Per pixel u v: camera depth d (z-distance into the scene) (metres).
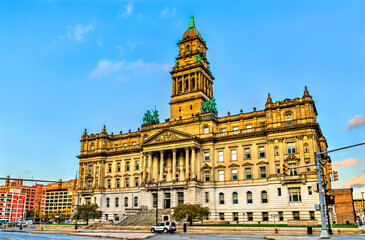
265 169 94.12
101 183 122.19
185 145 102.00
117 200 118.81
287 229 66.88
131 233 72.31
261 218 91.06
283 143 91.06
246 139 98.62
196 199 96.75
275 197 88.19
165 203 101.94
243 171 97.12
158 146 106.88
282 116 92.94
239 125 103.19
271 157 91.56
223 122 105.81
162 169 104.62
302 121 89.38
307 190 84.69
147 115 122.06
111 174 122.69
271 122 93.81
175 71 122.75
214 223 90.06
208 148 102.75
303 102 90.25
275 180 89.06
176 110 118.06
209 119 104.00
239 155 98.94
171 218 93.25
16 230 99.38
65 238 57.66
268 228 68.38
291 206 85.62
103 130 127.62
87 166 127.25
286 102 93.25
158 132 107.62
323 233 45.28
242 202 94.94
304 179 84.81
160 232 74.88
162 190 102.06
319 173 47.75
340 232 63.41
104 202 120.75
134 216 99.94
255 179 94.50
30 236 64.69
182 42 127.44
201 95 115.19
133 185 116.75
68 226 102.62
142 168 114.50
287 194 86.88
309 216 83.19
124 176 119.44
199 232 72.88
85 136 131.75
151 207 103.88
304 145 88.38
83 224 111.06
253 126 100.81
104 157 125.00
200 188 99.88
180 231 76.38
